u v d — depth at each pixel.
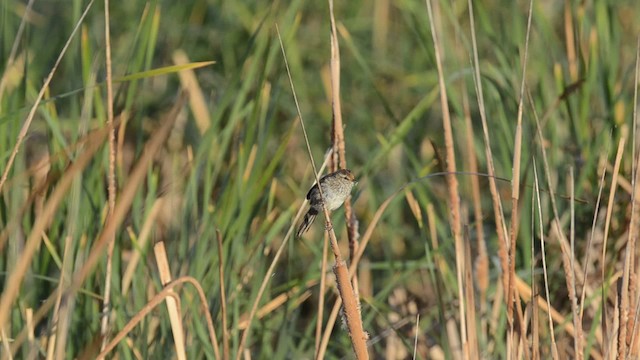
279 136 20.22
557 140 15.97
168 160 18.03
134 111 17.28
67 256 11.17
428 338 15.13
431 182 17.91
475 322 12.64
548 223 15.15
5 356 10.76
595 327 12.95
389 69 22.23
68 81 16.61
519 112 11.34
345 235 17.69
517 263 15.34
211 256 13.45
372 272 18.06
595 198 15.41
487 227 17.16
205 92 21.11
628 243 10.98
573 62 16.61
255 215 14.27
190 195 14.12
